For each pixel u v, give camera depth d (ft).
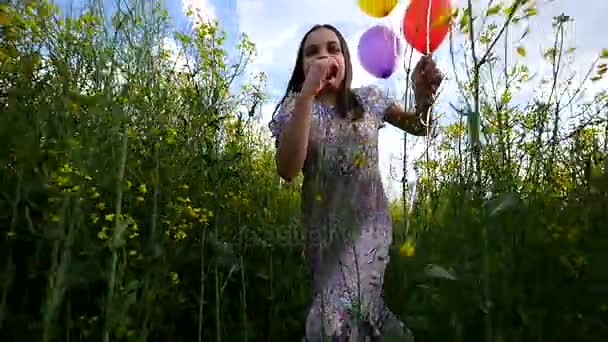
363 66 7.10
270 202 9.58
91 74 7.45
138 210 6.82
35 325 5.28
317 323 5.71
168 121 7.85
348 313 5.55
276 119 6.44
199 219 6.50
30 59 6.74
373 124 6.28
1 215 5.83
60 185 5.30
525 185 5.55
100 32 7.25
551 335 4.87
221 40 8.87
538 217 5.32
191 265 7.43
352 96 6.41
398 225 7.50
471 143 4.33
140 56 7.14
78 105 6.19
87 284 5.62
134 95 7.03
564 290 4.92
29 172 6.22
